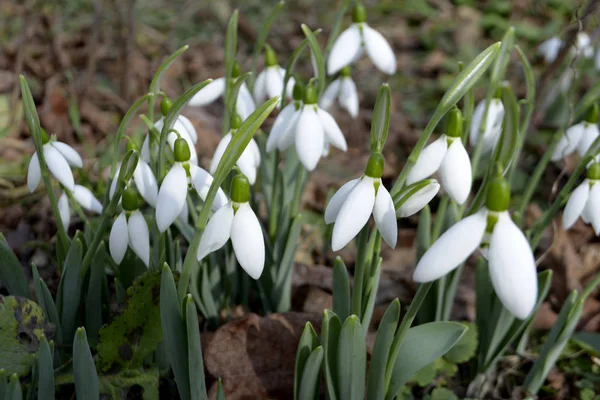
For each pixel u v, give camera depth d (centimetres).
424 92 90
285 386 43
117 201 38
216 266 46
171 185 36
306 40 42
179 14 105
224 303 48
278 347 43
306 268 53
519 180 67
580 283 56
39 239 55
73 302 40
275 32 102
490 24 108
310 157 40
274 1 113
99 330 40
